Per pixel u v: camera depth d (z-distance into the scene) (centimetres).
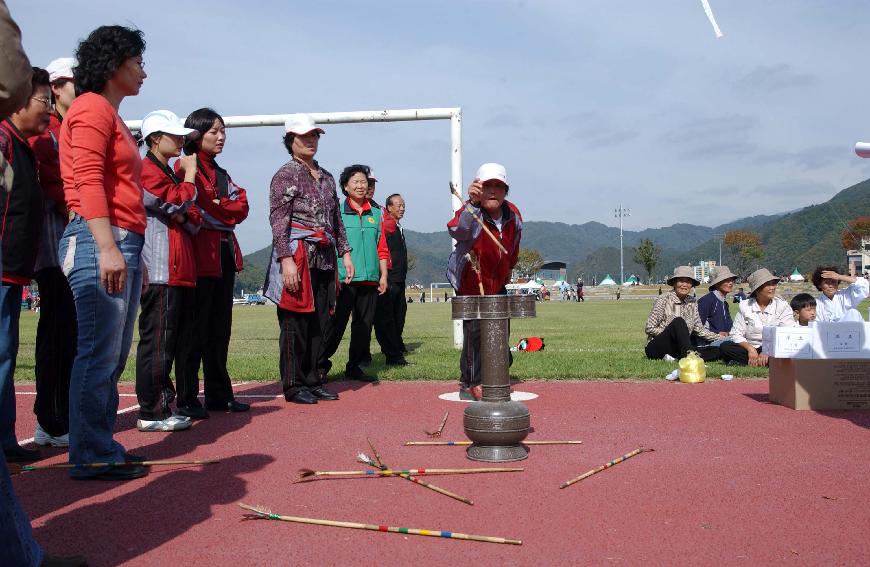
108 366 399
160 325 536
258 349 1348
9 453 457
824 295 958
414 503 359
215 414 614
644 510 343
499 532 317
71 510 352
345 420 579
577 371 841
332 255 696
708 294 1041
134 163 408
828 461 430
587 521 329
